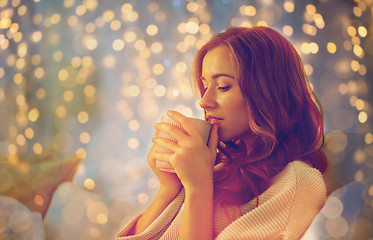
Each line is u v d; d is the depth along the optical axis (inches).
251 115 25.8
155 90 77.8
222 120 26.3
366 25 69.1
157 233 27.6
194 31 73.9
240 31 27.4
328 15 68.7
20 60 81.0
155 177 61.3
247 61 25.9
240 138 29.7
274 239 23.2
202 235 24.0
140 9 80.2
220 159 31.5
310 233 35.3
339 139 49.6
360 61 67.2
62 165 61.5
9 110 81.1
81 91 80.9
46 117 80.7
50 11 83.7
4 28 81.2
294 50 29.0
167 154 24.5
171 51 78.4
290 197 23.6
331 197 38.9
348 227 36.1
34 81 81.7
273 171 26.9
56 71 81.7
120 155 75.1
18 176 59.2
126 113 78.9
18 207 52.7
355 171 47.4
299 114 27.8
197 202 24.2
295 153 27.1
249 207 25.6
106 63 80.7
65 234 50.9
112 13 81.0
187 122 24.8
